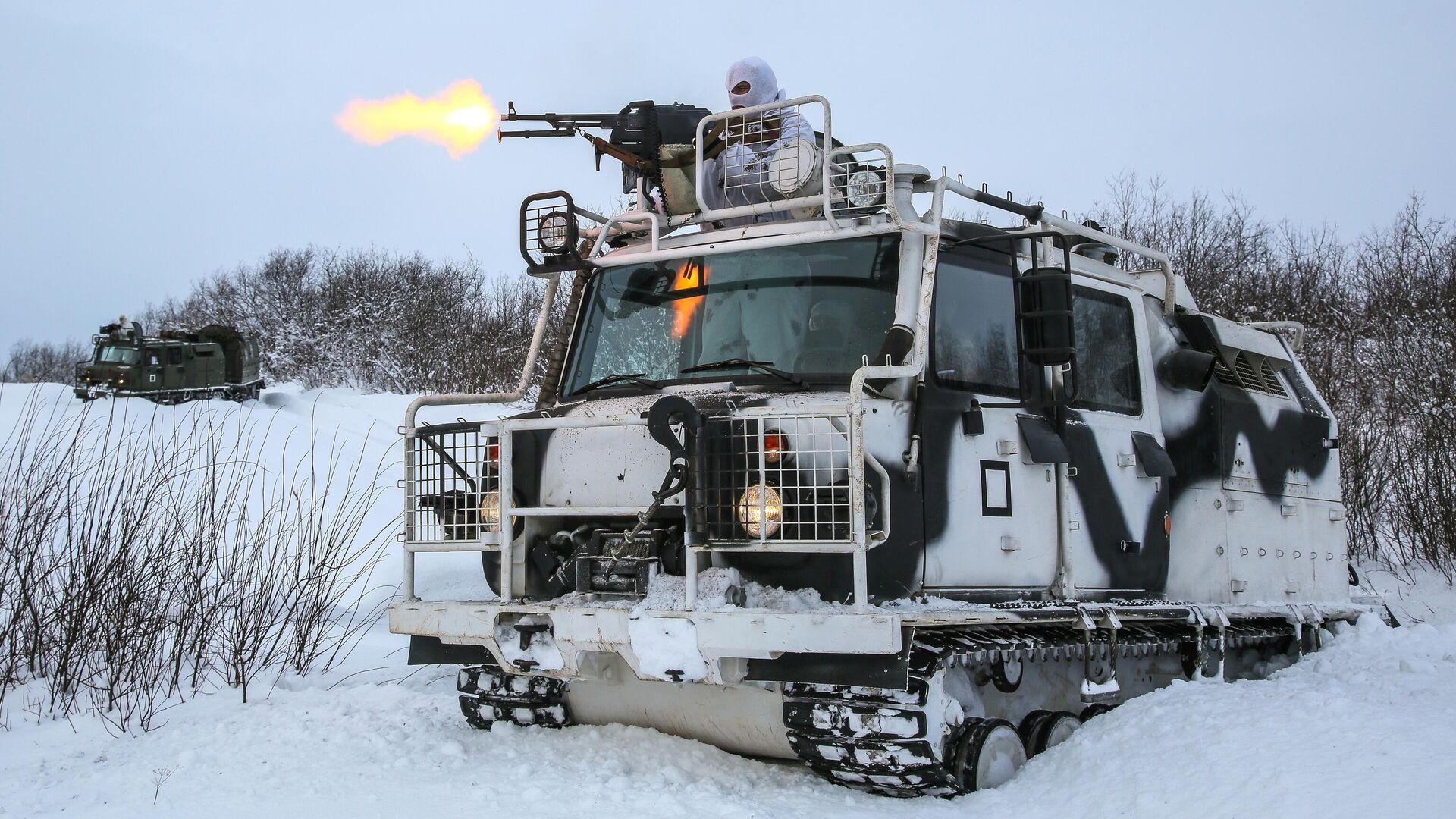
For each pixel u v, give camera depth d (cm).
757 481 509
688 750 586
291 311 4234
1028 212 650
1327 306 2091
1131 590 661
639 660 508
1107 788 494
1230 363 793
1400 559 1327
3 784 573
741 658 510
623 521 559
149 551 816
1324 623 825
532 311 3594
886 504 500
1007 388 604
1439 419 1373
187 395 2989
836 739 519
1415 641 768
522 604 555
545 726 650
